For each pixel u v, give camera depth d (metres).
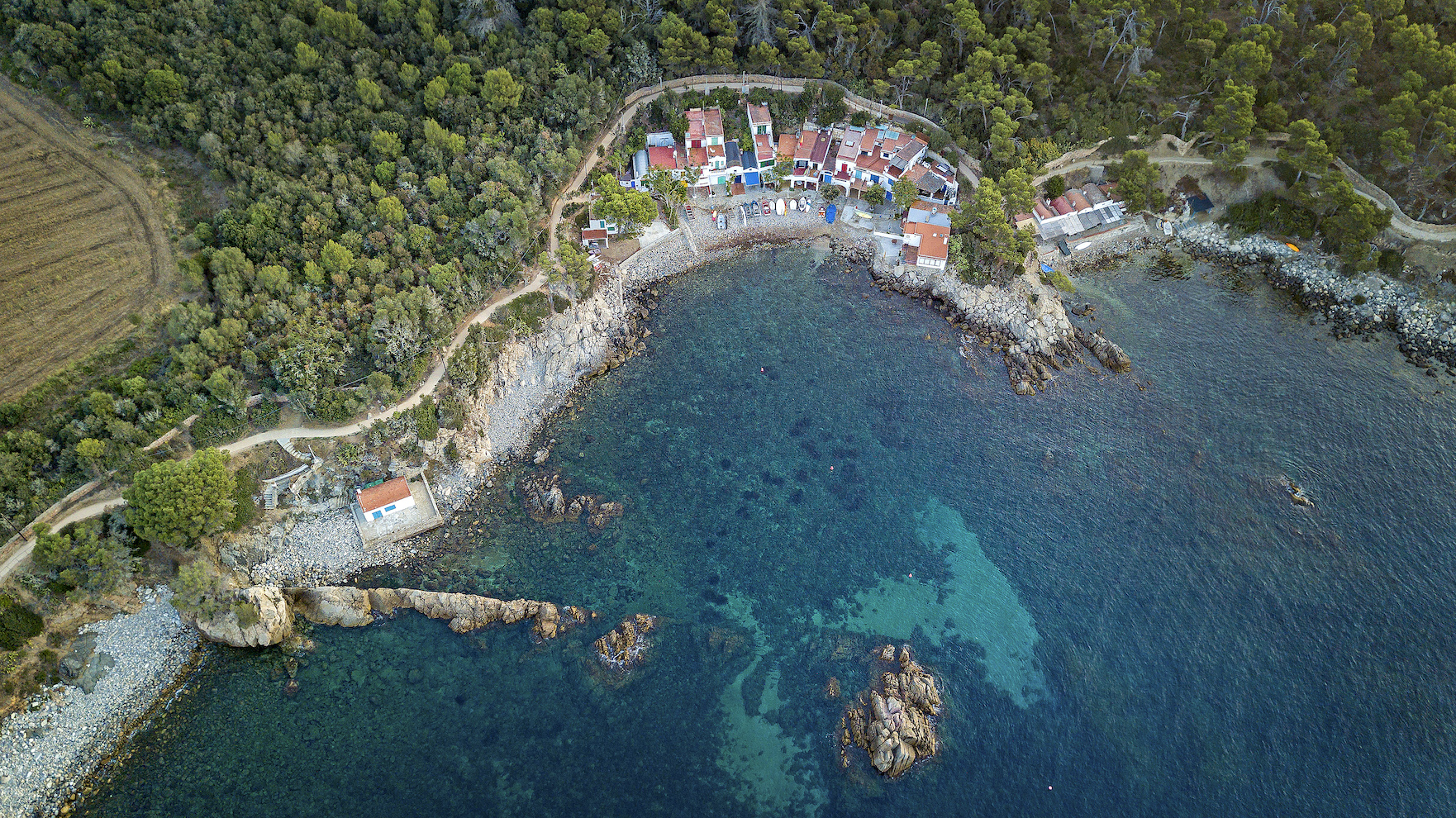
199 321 108.31
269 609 98.38
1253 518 110.69
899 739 91.62
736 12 151.25
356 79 132.75
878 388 126.94
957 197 142.88
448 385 117.75
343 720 94.50
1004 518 112.75
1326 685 96.44
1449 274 130.62
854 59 150.62
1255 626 101.44
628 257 139.12
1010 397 125.75
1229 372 126.75
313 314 113.94
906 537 111.06
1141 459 117.56
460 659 99.44
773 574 107.62
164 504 95.88
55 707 91.62
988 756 92.81
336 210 122.50
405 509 110.25
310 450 110.19
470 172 130.12
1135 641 101.06
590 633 101.56
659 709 96.25
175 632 98.44
